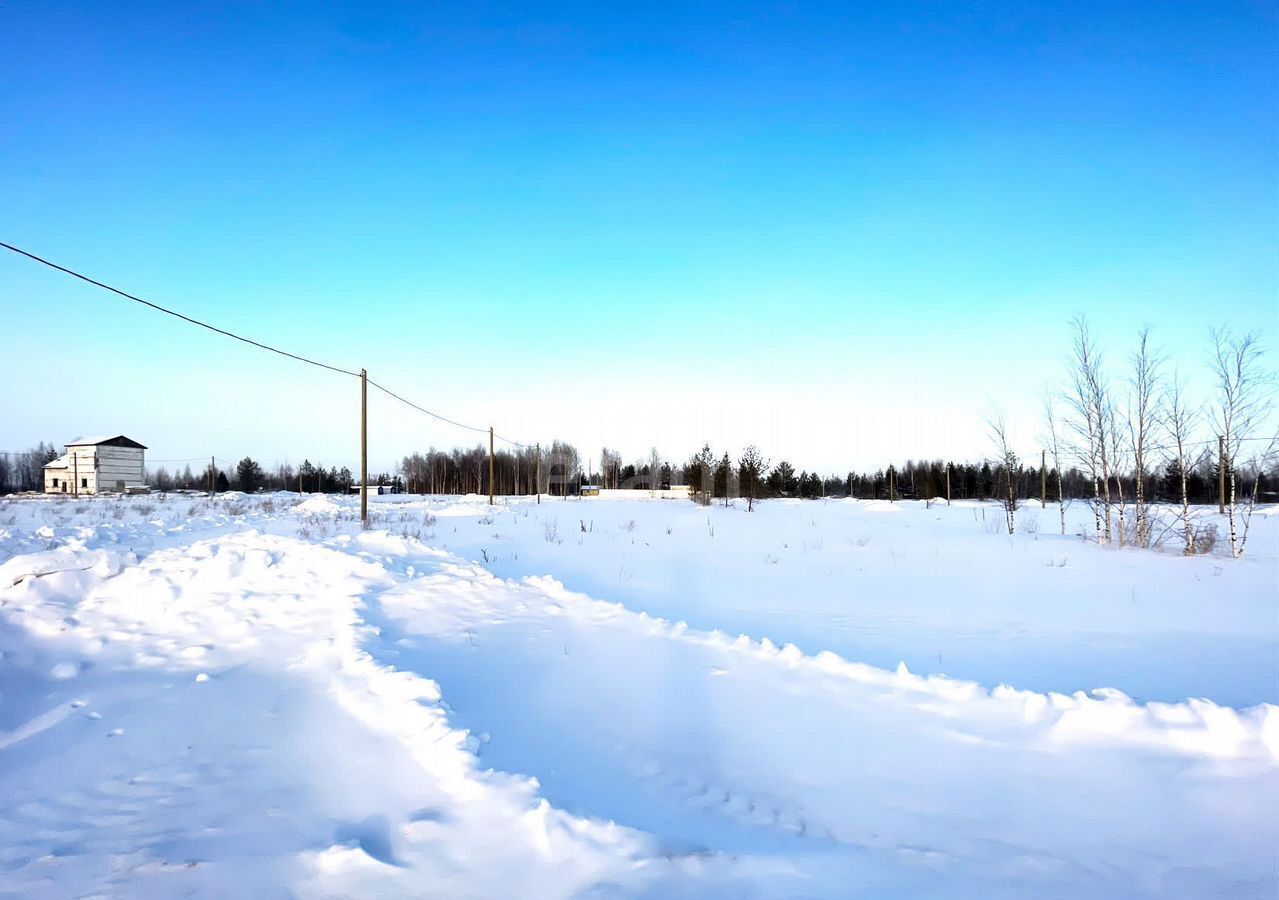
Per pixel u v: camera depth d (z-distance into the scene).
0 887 2.94
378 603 7.91
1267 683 5.52
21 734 4.54
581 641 6.83
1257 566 13.35
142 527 13.55
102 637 6.52
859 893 2.85
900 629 7.56
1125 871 3.05
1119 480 19.67
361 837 3.28
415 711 4.69
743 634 6.94
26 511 21.33
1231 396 15.93
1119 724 4.47
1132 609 8.82
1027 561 14.07
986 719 4.72
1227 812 3.54
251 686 5.46
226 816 3.52
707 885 2.88
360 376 19.59
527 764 4.01
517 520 24.08
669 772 3.99
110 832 3.38
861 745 4.36
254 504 29.03
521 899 2.79
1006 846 3.24
